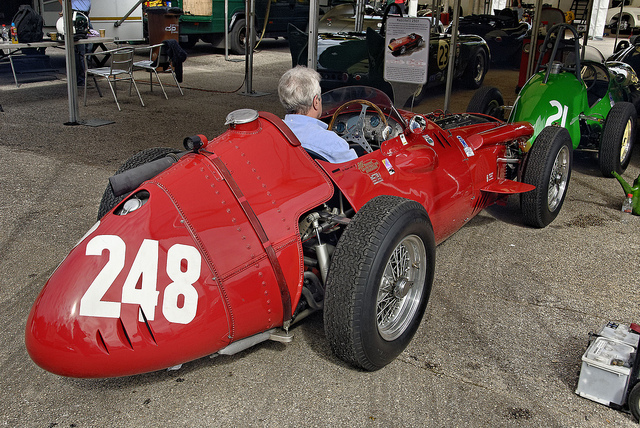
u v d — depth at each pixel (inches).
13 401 93.9
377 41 307.9
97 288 81.7
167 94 378.3
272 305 94.1
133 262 83.5
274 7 596.1
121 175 96.0
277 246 93.7
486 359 109.4
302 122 115.8
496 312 127.2
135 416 91.1
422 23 219.5
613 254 160.1
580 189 217.0
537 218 171.6
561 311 128.4
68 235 158.1
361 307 92.0
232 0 556.4
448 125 171.8
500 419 92.8
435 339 115.8
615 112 219.1
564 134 171.8
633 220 186.7
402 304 108.4
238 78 452.4
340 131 140.3
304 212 98.6
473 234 173.2
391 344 102.1
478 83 452.8
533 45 351.3
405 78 230.4
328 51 329.7
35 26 373.4
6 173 207.8
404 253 105.2
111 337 81.1
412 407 94.9
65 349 80.5
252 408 93.4
